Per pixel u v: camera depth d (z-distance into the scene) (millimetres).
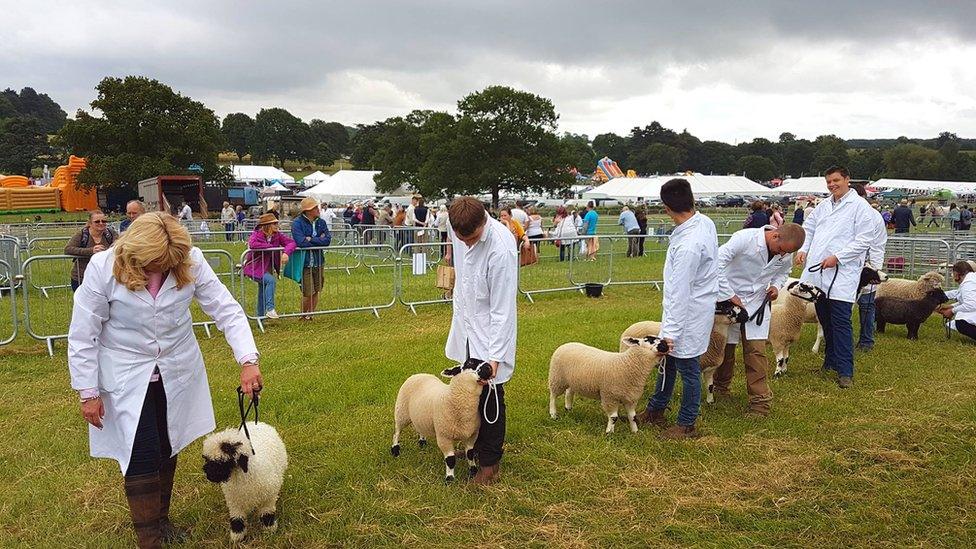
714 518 3939
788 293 6629
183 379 3465
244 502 3602
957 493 4121
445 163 58031
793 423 5359
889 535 3703
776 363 6859
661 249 19562
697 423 5398
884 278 8680
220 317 3615
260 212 37500
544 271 13258
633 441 5039
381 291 12172
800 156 141125
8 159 104000
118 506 4117
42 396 6285
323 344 8203
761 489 4250
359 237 19734
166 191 37656
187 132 49688
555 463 4676
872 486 4258
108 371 3281
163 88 49781
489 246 4004
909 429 5137
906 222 23000
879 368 6965
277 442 3914
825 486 4277
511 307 4082
